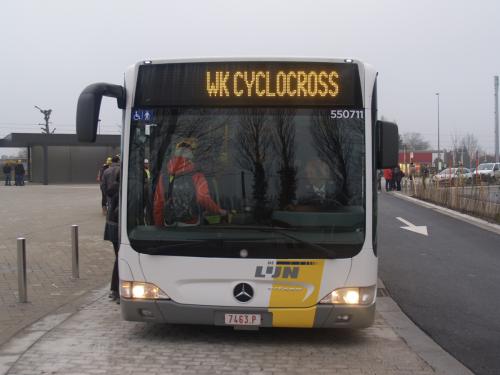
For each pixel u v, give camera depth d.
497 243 13.59
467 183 22.75
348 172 5.41
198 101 5.55
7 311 6.87
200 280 5.35
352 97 5.51
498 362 5.46
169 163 5.50
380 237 14.55
